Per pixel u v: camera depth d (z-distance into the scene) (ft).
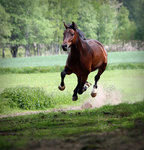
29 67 140.67
